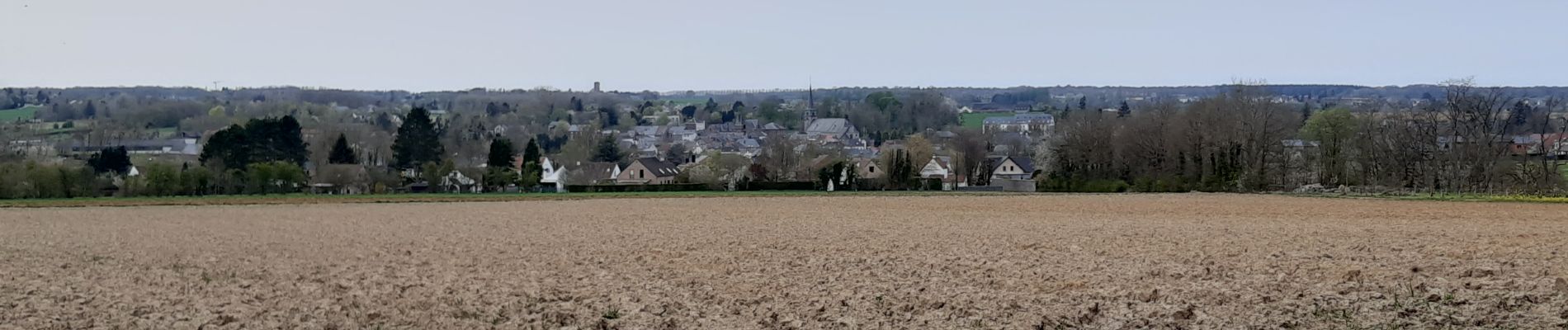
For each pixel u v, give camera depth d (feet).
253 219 190.49
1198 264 90.27
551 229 157.17
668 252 113.19
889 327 64.85
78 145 531.50
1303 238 116.67
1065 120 469.57
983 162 435.12
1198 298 69.56
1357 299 66.23
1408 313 62.03
